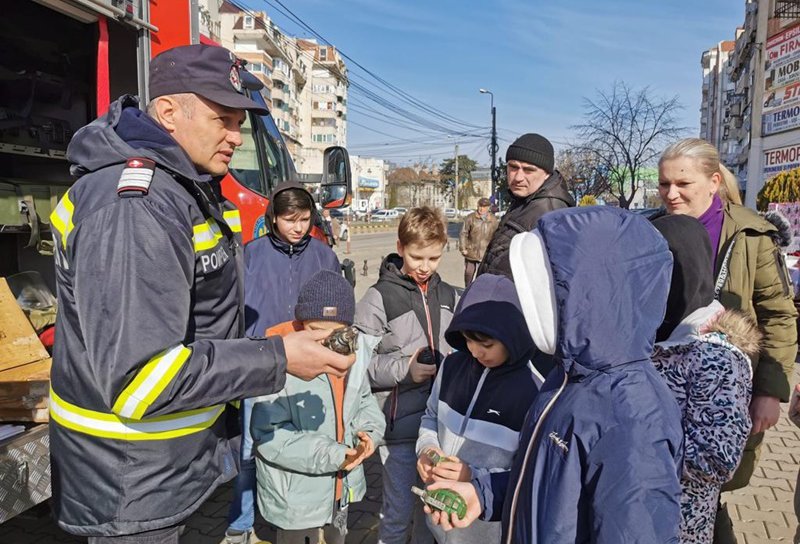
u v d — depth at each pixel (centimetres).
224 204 207
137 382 138
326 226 529
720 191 261
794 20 2011
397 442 266
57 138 361
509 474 174
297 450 226
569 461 136
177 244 148
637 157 3222
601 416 133
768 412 234
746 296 242
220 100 163
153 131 157
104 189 148
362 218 6919
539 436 146
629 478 127
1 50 333
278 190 329
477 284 208
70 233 149
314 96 8856
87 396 151
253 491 297
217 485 175
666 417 133
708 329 175
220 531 333
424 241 260
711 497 180
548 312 142
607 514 128
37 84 346
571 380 143
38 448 210
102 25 316
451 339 216
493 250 308
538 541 139
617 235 136
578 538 136
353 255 2194
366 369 251
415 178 9694
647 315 137
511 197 322
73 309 152
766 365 238
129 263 140
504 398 201
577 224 138
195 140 167
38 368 239
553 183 305
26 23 330
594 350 135
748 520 350
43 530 321
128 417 142
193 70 163
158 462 155
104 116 169
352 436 247
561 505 135
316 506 236
